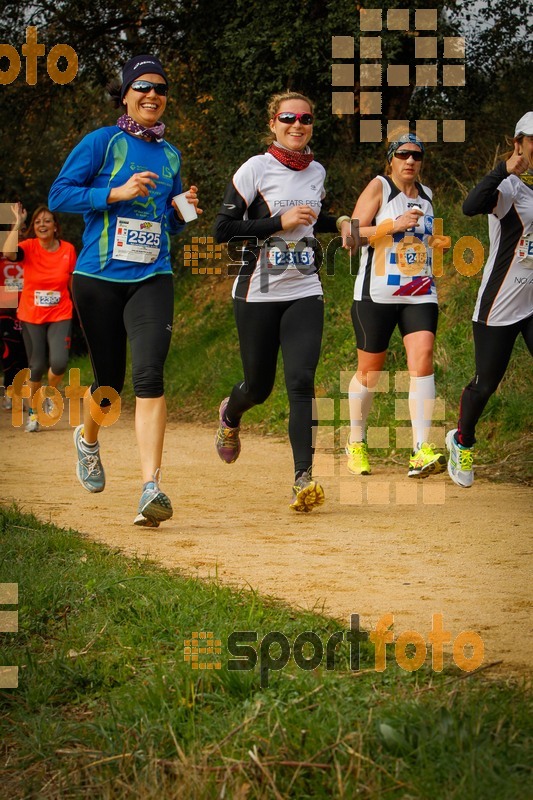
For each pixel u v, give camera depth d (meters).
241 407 7.34
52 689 3.53
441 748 2.72
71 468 8.98
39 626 4.13
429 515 6.63
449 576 4.95
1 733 3.29
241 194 6.55
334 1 14.25
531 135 6.38
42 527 6.02
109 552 5.42
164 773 2.83
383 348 7.82
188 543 5.79
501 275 6.71
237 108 16.20
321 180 6.74
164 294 6.38
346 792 2.60
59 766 3.03
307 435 6.64
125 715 3.22
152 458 6.24
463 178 14.44
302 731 2.93
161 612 4.19
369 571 5.07
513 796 2.49
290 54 14.83
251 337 6.77
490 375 6.97
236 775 2.75
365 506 6.99
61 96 18.25
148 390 6.24
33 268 11.81
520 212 6.57
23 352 13.55
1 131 18.59
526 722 2.89
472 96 15.02
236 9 15.80
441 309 11.84
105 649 3.88
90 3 16.64
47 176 21.27
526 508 6.86
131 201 6.24
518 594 4.61
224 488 7.88
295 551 5.55
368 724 2.93
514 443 9.19
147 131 6.28
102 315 6.36
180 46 17.25
